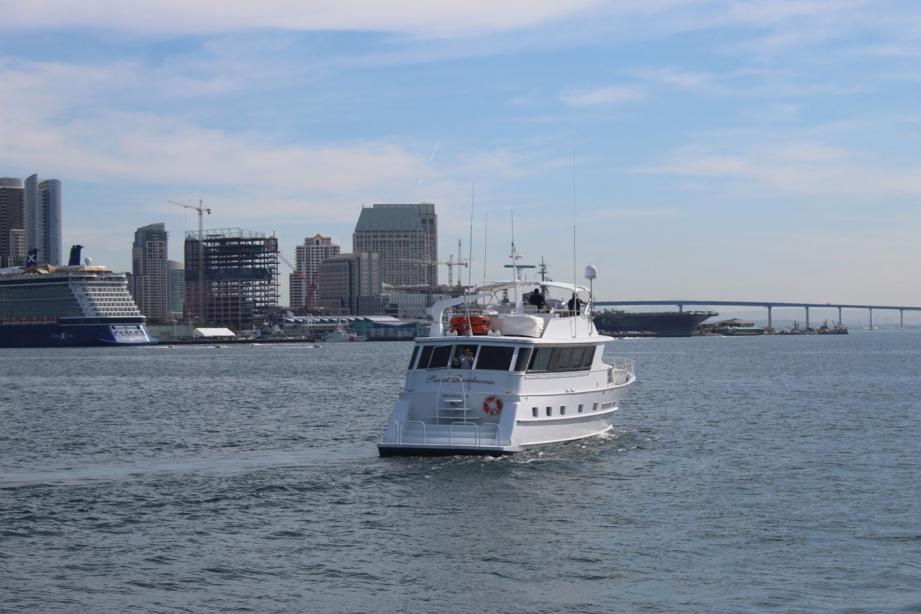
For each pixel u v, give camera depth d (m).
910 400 108.94
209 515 47.09
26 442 77.75
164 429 86.69
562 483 53.22
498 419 58.88
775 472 58.31
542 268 68.62
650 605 35.09
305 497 50.41
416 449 58.81
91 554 41.00
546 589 36.69
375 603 35.41
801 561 39.78
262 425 89.19
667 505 48.97
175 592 36.56
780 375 163.62
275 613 34.56
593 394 65.62
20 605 35.34
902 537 43.12
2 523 45.78
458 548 41.56
